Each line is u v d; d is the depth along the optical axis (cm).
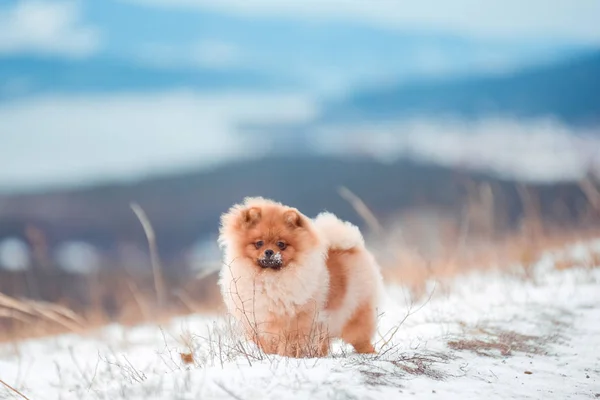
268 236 671
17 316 1082
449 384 575
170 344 912
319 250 683
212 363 613
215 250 2852
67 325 1049
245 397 496
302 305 665
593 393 586
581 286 1005
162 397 506
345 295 703
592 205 1405
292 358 606
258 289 666
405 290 1124
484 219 1400
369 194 4244
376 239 1459
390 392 533
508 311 878
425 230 1595
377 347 743
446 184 3734
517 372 634
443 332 785
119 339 1047
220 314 1004
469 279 1172
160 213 4588
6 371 841
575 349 721
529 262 1198
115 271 2117
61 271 1981
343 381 537
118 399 521
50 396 686
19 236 3894
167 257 3019
